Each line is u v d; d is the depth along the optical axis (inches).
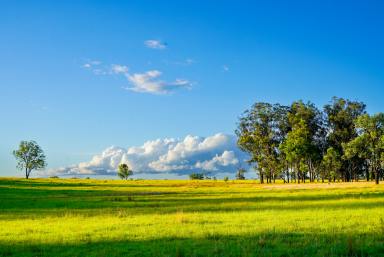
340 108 5467.5
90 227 1103.6
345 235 863.7
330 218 1178.0
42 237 961.5
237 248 752.3
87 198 2512.3
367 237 828.0
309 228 984.3
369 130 4168.3
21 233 1039.0
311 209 1481.3
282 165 5280.5
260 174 5447.8
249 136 5315.0
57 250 805.9
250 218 1222.9
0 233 1043.9
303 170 4958.2
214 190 3663.9
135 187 4557.1
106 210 1653.5
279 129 5447.8
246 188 3971.5
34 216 1459.2
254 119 5354.3
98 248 812.0
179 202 2080.5
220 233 939.3
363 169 5625.0
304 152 4763.8
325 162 5029.5
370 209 1417.3
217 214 1370.6
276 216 1263.5
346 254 680.4
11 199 2431.1
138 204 1982.0
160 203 2031.3
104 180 6835.6
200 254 717.3
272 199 2138.3
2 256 768.9
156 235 941.8
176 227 1058.7
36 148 7362.2
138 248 797.2
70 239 920.3
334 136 5433.1
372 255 673.0
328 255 676.7
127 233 981.2
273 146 5310.0
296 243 786.2
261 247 762.2
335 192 2642.7
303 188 3501.5
